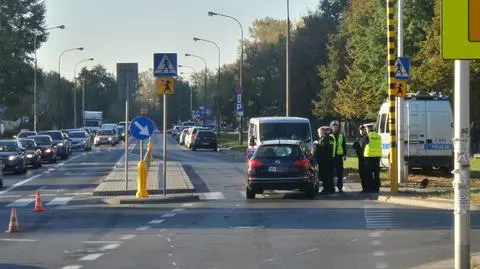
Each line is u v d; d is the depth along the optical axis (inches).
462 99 483.5
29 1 4987.7
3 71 4699.8
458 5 451.5
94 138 4682.6
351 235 815.7
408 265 629.9
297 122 1619.1
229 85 5413.4
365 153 1342.3
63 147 2854.3
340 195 1316.4
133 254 703.7
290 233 836.6
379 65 3014.3
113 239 809.5
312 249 722.8
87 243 781.9
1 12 4881.9
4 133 4532.5
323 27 4665.4
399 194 1237.1
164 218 1007.0
